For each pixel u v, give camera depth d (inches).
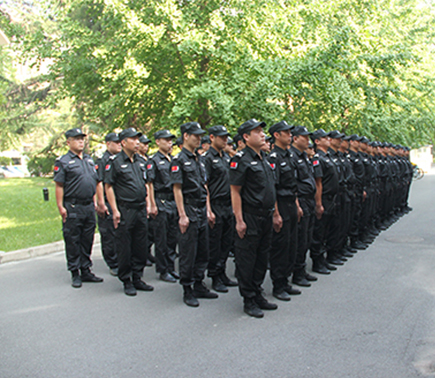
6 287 231.6
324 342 156.8
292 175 205.8
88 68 506.6
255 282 191.9
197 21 484.1
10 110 970.7
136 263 226.1
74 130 238.8
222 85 437.7
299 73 452.1
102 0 473.1
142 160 290.4
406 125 733.3
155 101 532.1
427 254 286.5
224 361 144.2
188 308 197.0
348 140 297.1
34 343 161.3
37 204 567.2
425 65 765.3
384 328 168.1
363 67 582.2
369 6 579.5
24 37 533.6
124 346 157.4
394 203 425.1
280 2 487.8
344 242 284.2
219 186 221.8
